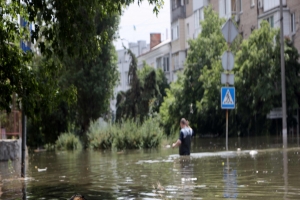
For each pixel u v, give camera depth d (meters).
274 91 46.91
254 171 14.81
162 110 58.50
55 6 12.37
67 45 12.73
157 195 11.14
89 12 12.72
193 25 82.81
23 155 16.45
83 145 38.78
